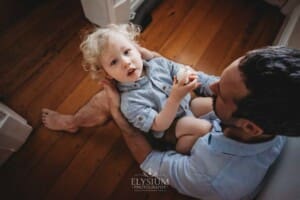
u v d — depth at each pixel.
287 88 0.48
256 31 1.33
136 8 1.35
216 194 0.73
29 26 1.35
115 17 1.24
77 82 1.22
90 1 1.21
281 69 0.49
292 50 0.52
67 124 1.09
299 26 1.08
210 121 0.90
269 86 0.49
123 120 0.92
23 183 1.04
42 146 1.10
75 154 1.09
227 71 0.56
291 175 0.63
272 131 0.55
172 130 0.94
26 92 1.20
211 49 1.29
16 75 1.24
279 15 1.37
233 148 0.67
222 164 0.70
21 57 1.28
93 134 1.12
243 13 1.37
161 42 1.31
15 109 1.16
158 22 1.36
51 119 1.11
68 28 1.34
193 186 0.76
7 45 1.30
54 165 1.07
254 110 0.52
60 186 1.03
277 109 0.50
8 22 1.35
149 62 0.95
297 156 0.66
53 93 1.20
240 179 0.70
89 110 1.06
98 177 1.04
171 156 0.84
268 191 0.71
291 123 0.51
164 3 1.40
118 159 1.07
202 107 0.95
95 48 0.82
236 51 1.28
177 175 0.79
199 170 0.74
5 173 1.05
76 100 1.18
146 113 0.86
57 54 1.28
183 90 0.78
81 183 1.04
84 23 1.36
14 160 1.08
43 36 1.32
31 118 1.15
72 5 1.40
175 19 1.37
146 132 0.96
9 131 0.98
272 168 0.75
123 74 0.84
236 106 0.55
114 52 0.82
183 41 1.31
